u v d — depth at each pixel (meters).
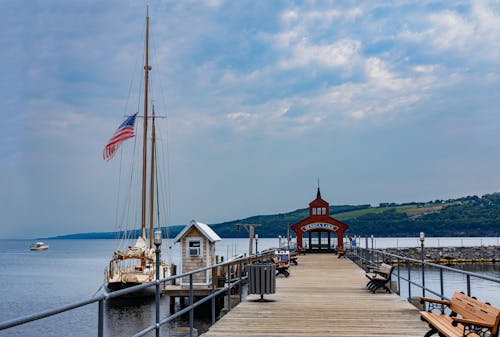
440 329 7.72
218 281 30.44
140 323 30.27
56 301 45.72
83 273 81.81
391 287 18.11
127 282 37.53
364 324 11.36
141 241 45.09
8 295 50.03
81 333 27.14
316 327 11.04
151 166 55.19
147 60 57.06
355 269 29.06
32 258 149.25
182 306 33.94
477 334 7.07
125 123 39.00
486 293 40.34
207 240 29.19
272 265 15.54
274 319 12.08
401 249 89.81
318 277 23.73
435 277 56.56
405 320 11.84
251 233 41.59
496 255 89.75
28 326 29.39
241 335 10.23
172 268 36.91
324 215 53.56
